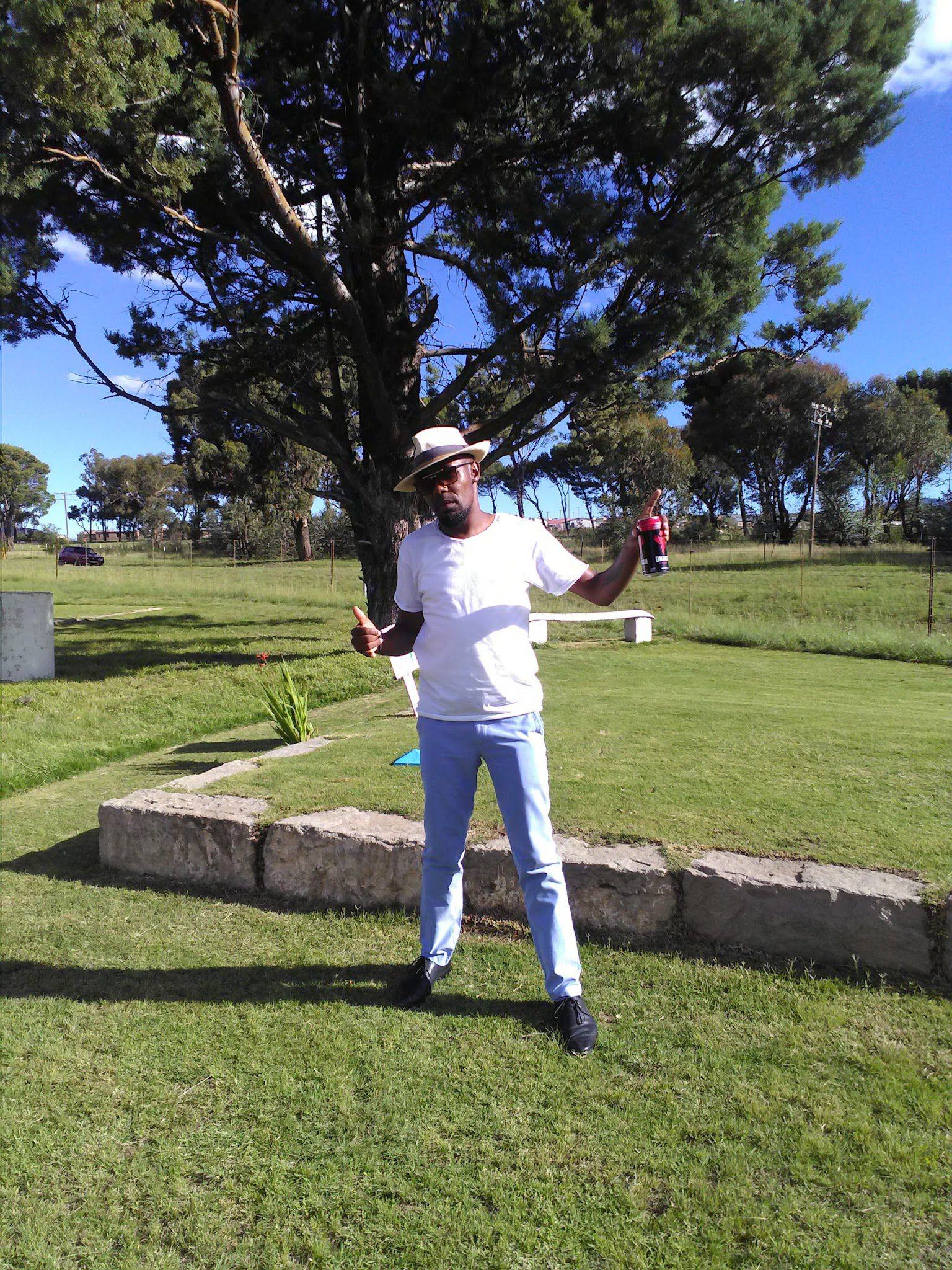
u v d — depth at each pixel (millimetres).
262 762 5332
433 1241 1993
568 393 11969
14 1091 2604
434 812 2957
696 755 5125
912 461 55875
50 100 8484
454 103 10922
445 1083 2566
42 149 9875
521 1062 2656
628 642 14695
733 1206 2055
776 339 14359
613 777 4578
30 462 92750
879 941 3025
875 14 11039
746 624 16047
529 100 11375
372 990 3121
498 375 13477
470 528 2818
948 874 3182
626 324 11172
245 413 13430
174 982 3246
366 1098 2514
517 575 2826
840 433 52875
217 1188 2191
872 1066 2547
